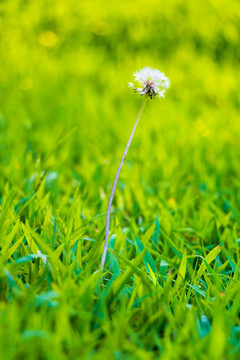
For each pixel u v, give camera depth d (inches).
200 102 264.2
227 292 82.0
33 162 165.6
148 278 85.1
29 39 331.0
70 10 358.9
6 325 62.3
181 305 79.6
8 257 84.7
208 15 356.5
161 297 81.7
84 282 74.7
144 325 72.8
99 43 337.7
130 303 77.4
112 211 131.5
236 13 360.2
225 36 343.0
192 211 139.7
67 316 65.9
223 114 244.7
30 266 87.0
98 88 273.9
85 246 102.7
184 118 236.1
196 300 81.6
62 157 172.2
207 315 79.4
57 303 68.0
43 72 279.9
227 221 122.0
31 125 207.6
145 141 200.7
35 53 309.7
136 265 78.6
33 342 60.3
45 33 338.3
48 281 77.8
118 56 320.8
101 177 159.0
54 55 315.6
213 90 275.3
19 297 70.7
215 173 172.9
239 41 341.7
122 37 340.2
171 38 338.3
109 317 75.2
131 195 147.0
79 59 302.7
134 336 66.1
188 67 306.5
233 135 215.2
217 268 93.8
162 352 65.4
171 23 348.2
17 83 261.4
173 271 100.6
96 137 204.4
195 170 172.1
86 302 73.4
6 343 59.2
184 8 361.4
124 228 114.3
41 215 111.0
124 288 82.4
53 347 60.1
